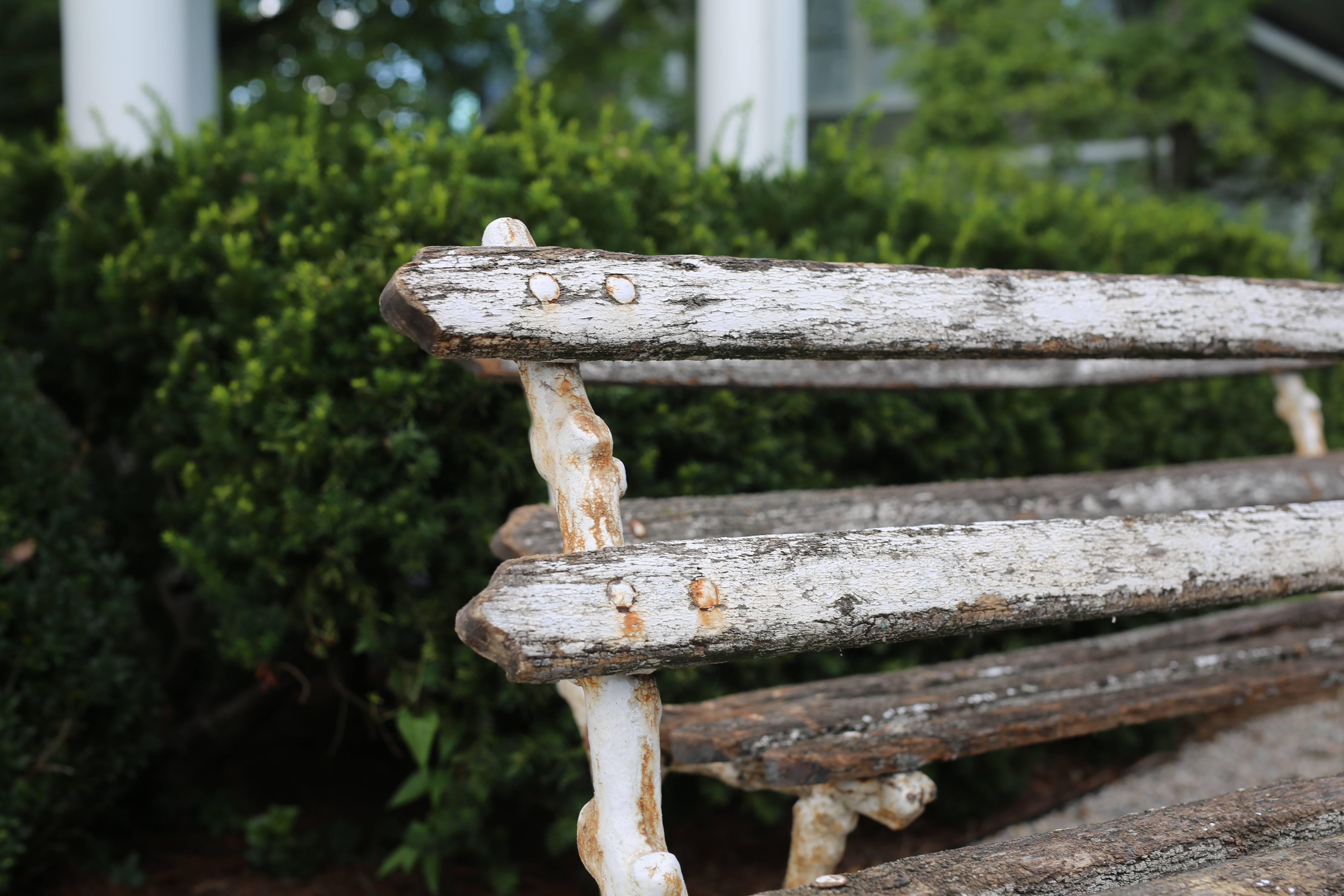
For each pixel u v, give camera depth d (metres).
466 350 1.02
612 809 1.02
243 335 1.93
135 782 2.29
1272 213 8.69
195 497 1.94
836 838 1.40
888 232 2.41
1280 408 2.28
